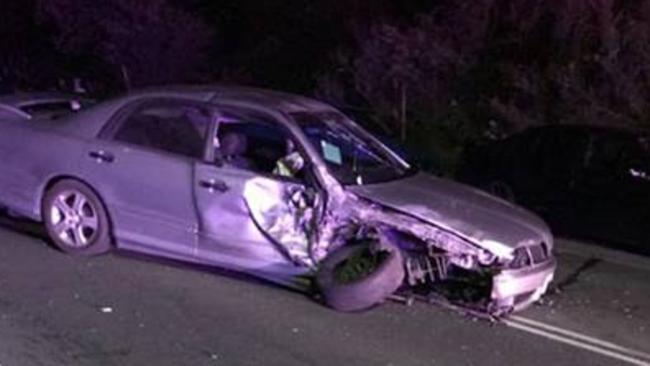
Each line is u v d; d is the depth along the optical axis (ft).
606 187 36.60
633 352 22.66
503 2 55.52
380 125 47.60
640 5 50.44
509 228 23.88
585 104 49.57
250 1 76.84
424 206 23.81
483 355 21.24
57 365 18.65
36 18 80.18
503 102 53.62
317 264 23.90
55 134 27.32
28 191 27.63
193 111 25.76
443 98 54.95
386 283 23.13
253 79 72.59
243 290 24.79
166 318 22.11
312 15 70.03
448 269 23.65
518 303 24.26
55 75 84.48
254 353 20.17
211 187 24.71
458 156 47.11
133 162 25.84
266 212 24.32
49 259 26.63
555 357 21.65
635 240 35.55
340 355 20.44
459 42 56.08
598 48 51.21
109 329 21.06
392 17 64.23
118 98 27.12
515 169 40.01
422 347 21.39
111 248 27.55
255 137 25.20
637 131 38.60
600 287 29.25
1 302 22.50
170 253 25.72
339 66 61.82
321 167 24.09
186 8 78.02
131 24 71.77
